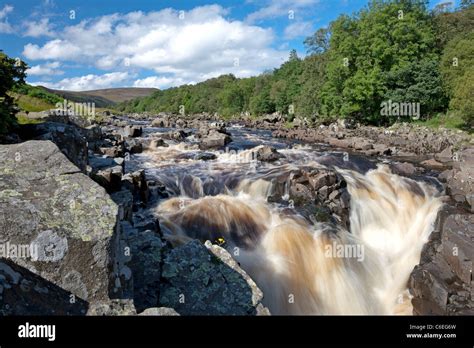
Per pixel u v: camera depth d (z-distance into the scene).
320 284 12.33
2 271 3.80
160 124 59.38
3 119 14.48
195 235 13.26
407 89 53.25
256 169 21.17
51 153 5.22
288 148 34.47
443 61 52.53
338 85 61.47
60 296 4.03
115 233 4.62
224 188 18.48
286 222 14.59
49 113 25.98
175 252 6.68
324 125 57.75
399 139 39.06
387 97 54.59
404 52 58.00
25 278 3.93
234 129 60.69
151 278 6.06
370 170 23.77
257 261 12.30
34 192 4.57
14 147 5.25
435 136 37.72
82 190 4.80
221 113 119.06
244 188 18.48
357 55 60.34
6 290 3.68
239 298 6.09
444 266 12.10
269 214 15.30
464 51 50.12
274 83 102.12
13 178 4.67
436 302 10.97
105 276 4.29
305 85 75.75
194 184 18.72
